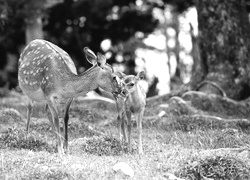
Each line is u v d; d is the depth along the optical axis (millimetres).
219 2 19359
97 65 11703
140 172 9914
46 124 15008
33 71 12320
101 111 18062
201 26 19812
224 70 19375
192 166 9828
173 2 33750
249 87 19328
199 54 20141
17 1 24625
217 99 17922
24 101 20188
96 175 9602
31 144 12133
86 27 35406
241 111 17656
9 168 10039
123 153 11805
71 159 10719
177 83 33219
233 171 9766
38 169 9758
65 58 12484
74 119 16141
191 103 17844
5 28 27625
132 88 12094
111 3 33469
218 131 14008
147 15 35531
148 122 15898
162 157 10953
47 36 35406
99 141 12133
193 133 14273
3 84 34812
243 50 19469
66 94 11930
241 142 12586
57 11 33594
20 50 36000
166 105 17766
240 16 19609
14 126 13742
